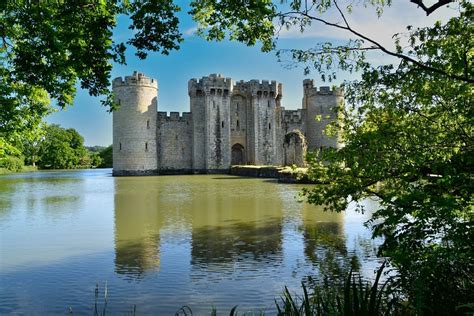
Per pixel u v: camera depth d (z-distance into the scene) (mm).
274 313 7809
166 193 29969
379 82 7273
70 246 13078
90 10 9312
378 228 6910
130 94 58562
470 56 7223
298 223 16703
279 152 68125
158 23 9133
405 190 7797
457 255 5633
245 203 23203
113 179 50688
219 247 12773
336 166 9336
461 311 5898
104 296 8750
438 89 7121
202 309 8086
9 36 10625
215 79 63219
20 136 16609
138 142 58750
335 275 9906
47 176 62562
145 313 7918
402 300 7328
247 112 66875
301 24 7387
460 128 7594
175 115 63906
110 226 16484
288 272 10211
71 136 110062
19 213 20562
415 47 7066
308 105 68812
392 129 8070
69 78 10672
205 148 63531
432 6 6207
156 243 13398
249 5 8172
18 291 9102
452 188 7004
